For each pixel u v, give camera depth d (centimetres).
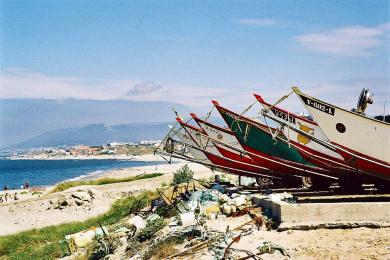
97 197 3378
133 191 3456
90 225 2369
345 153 1519
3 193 5738
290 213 1263
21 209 3309
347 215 1228
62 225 2627
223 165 2270
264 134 1933
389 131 1439
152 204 2172
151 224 1590
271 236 1209
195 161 2308
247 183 2475
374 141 1470
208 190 1800
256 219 1316
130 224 1775
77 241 1855
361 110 1669
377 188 1645
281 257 1023
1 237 2516
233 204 1579
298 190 1862
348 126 1484
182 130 2456
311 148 1859
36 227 2748
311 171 1819
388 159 1478
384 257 935
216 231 1303
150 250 1313
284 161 1931
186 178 2317
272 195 1480
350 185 1666
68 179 11069
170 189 2030
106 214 2719
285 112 1925
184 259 1148
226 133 2275
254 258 1030
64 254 1802
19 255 2003
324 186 1845
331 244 1075
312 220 1251
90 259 1576
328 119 1505
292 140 1894
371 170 1529
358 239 1094
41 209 3281
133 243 1508
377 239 1075
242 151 2006
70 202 3259
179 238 1341
